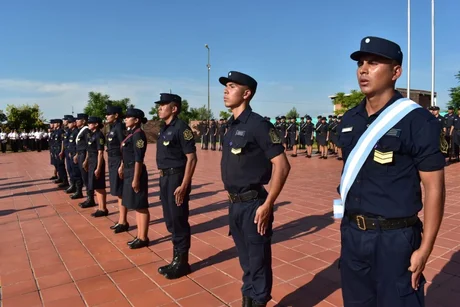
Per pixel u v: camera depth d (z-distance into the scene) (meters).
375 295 1.90
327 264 3.76
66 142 8.16
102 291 3.30
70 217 6.02
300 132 17.28
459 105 26.48
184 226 3.60
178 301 3.08
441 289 3.11
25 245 4.62
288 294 3.15
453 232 4.56
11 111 28.53
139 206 4.33
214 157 16.88
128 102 37.56
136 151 4.17
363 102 1.97
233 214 2.71
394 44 1.76
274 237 4.69
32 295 3.25
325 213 5.80
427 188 1.68
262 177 2.61
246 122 2.60
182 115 40.16
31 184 9.64
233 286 3.33
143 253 4.25
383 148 1.73
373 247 1.80
